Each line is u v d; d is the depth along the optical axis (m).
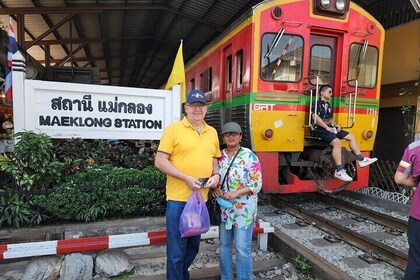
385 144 7.59
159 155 2.33
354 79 4.87
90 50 14.25
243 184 2.53
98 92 4.07
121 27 12.01
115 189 3.78
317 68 5.07
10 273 2.96
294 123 4.78
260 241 3.59
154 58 17.48
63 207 3.61
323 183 4.97
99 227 3.66
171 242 2.39
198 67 7.62
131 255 3.36
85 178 3.77
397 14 7.14
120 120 4.20
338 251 3.54
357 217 4.74
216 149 2.54
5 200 3.52
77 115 4.02
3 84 7.03
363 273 3.03
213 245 3.64
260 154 4.67
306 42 4.79
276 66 4.67
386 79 7.36
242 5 9.26
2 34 7.30
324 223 4.26
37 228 3.58
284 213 4.99
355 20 5.03
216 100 6.15
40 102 3.87
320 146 5.27
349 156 4.74
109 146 4.64
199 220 2.26
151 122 4.34
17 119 3.77
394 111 7.31
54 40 11.30
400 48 6.96
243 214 2.55
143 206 3.96
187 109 2.40
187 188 2.37
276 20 4.64
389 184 6.50
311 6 4.77
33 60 9.48
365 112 5.18
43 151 3.54
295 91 4.77
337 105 5.07
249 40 4.62
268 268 3.18
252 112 4.59
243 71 4.84
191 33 12.68
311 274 3.04
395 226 4.21
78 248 2.83
